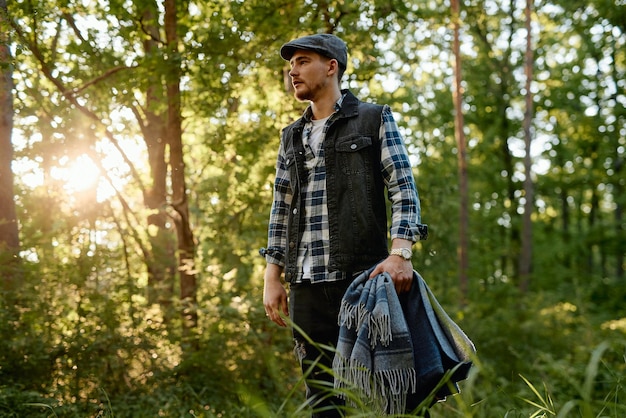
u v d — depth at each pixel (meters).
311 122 2.59
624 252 20.61
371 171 2.47
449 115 18.23
